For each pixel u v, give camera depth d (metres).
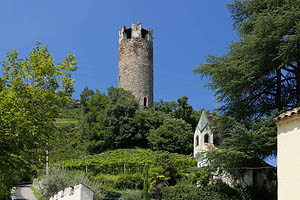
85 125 55.91
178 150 49.50
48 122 14.04
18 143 12.26
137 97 62.94
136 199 27.56
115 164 37.06
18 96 13.23
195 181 29.50
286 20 20.36
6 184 12.84
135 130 54.31
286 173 13.84
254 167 23.98
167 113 60.84
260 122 21.23
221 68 23.08
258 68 22.23
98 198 24.55
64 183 27.09
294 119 13.75
